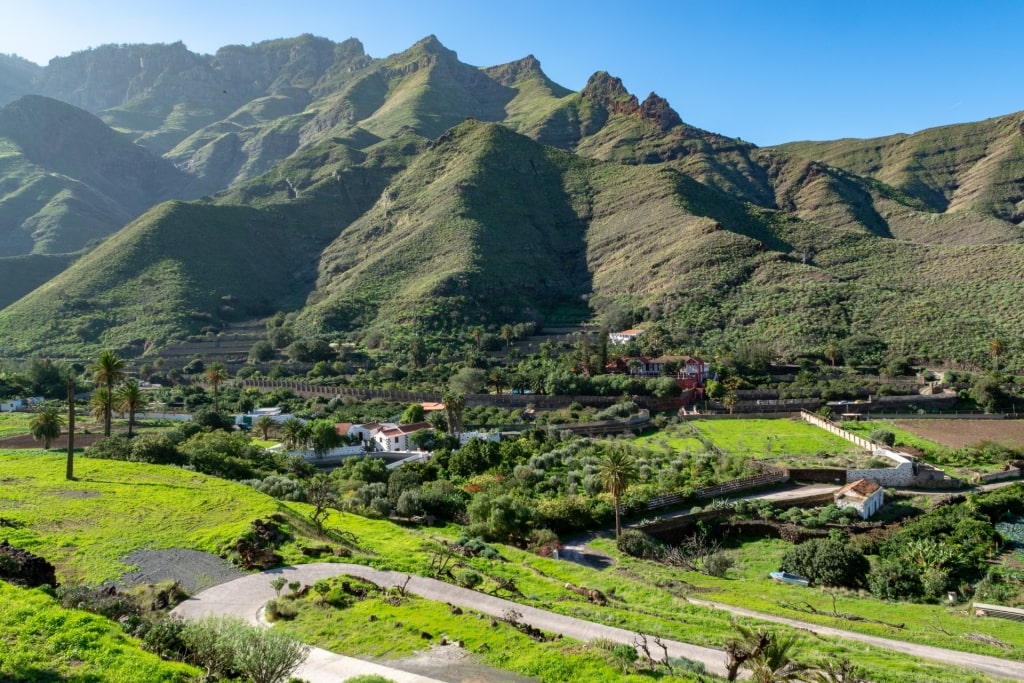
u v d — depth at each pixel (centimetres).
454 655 2988
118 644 2520
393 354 16250
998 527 6775
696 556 6391
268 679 2444
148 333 18638
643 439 10456
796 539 6694
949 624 4822
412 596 3772
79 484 5762
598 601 4366
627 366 13862
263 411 12350
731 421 11494
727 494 7838
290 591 3703
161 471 6500
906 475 8250
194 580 3875
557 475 8238
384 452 9888
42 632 2514
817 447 9631
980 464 8988
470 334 17175
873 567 5988
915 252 19212
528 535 6331
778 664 2688
